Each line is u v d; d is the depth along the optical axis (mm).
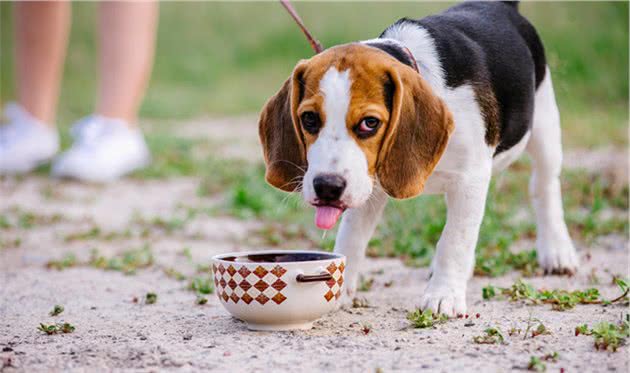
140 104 23484
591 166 12000
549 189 7070
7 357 4684
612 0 20594
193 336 5105
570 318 5449
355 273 5953
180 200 11633
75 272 7516
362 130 4844
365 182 4828
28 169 13836
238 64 28781
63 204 11297
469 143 5457
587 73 19109
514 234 8492
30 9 13836
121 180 13188
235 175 12805
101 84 13398
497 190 10039
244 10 32031
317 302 5078
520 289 6082
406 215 9008
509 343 4805
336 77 4848
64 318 5754
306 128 4941
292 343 4848
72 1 32844
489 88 5621
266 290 5004
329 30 28078
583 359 4473
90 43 30391
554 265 7000
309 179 4805
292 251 5504
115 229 9719
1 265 7863
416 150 5043
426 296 5605
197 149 16219
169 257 8188
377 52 5004
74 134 14164
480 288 6547
